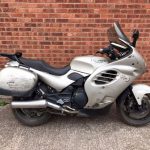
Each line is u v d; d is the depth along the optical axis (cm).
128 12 270
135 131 228
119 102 232
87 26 272
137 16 271
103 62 224
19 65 224
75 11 269
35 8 268
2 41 278
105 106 231
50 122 240
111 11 269
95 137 220
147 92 228
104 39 275
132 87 230
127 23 272
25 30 274
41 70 225
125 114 234
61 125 236
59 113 229
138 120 234
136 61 223
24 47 279
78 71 225
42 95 227
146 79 285
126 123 236
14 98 229
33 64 225
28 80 217
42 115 232
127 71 222
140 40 277
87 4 267
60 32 274
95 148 207
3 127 233
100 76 222
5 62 283
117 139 217
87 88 223
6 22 272
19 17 271
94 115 232
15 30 274
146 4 268
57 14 270
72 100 226
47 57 281
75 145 210
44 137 220
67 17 270
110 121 242
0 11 269
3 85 218
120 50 224
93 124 237
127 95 231
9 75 217
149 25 273
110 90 224
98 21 271
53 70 227
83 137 220
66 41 277
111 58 226
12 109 233
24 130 229
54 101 226
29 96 222
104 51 224
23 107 223
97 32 274
